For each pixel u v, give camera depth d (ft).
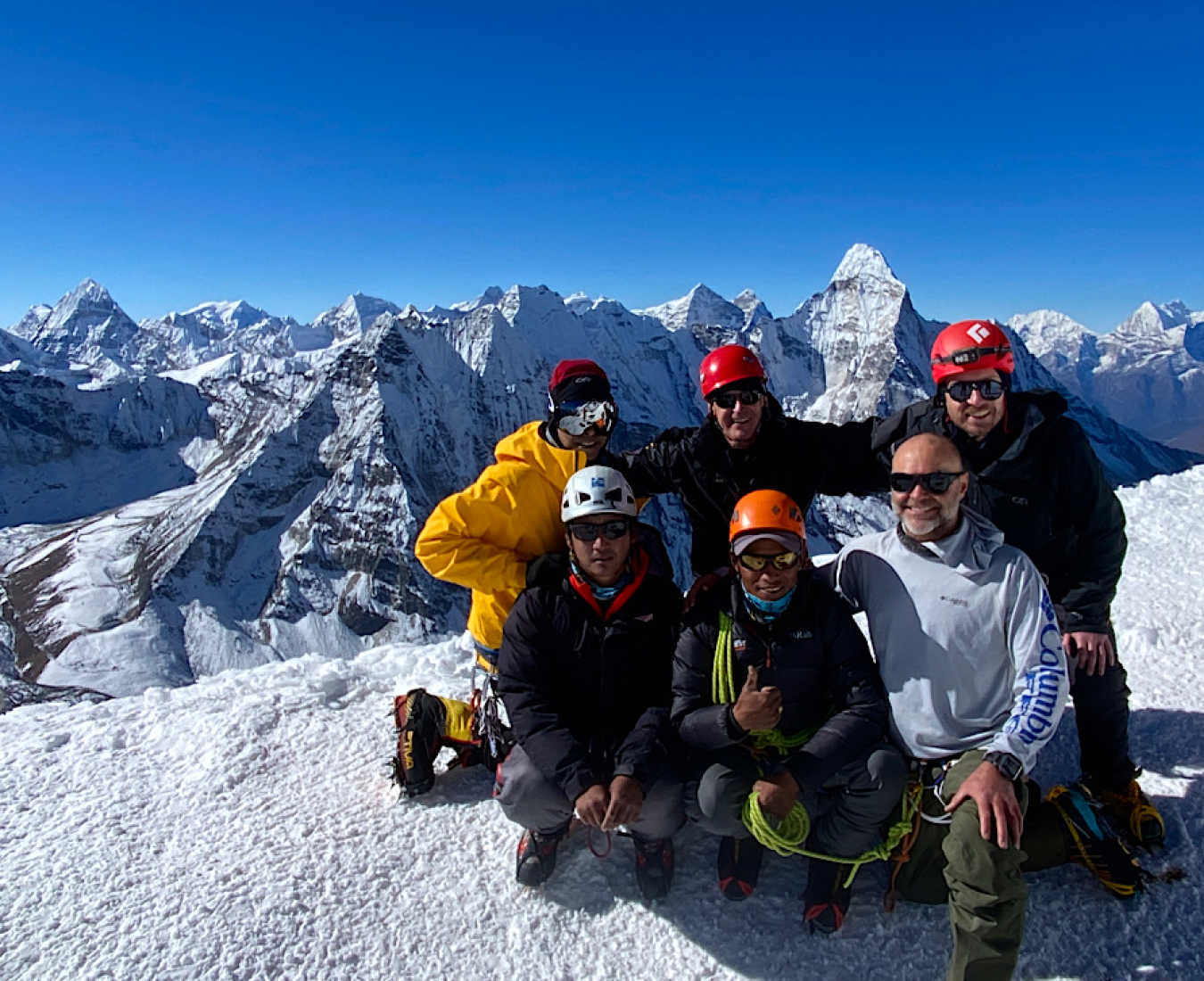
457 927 11.60
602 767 11.90
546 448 13.39
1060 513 11.64
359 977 10.84
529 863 12.15
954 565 10.66
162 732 17.22
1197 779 12.81
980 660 10.51
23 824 14.20
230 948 11.12
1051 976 10.29
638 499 14.55
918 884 11.10
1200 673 15.96
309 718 17.43
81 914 11.84
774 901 11.64
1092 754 11.98
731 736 10.45
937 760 10.92
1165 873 11.20
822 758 10.32
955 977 9.58
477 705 14.44
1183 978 9.90
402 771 14.16
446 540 13.14
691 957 10.98
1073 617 11.55
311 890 12.19
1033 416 11.35
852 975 10.54
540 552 13.64
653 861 11.78
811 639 10.94
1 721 18.62
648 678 11.90
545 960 11.10
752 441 13.52
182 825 13.94
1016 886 9.27
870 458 13.66
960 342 11.39
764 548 10.28
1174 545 22.84
